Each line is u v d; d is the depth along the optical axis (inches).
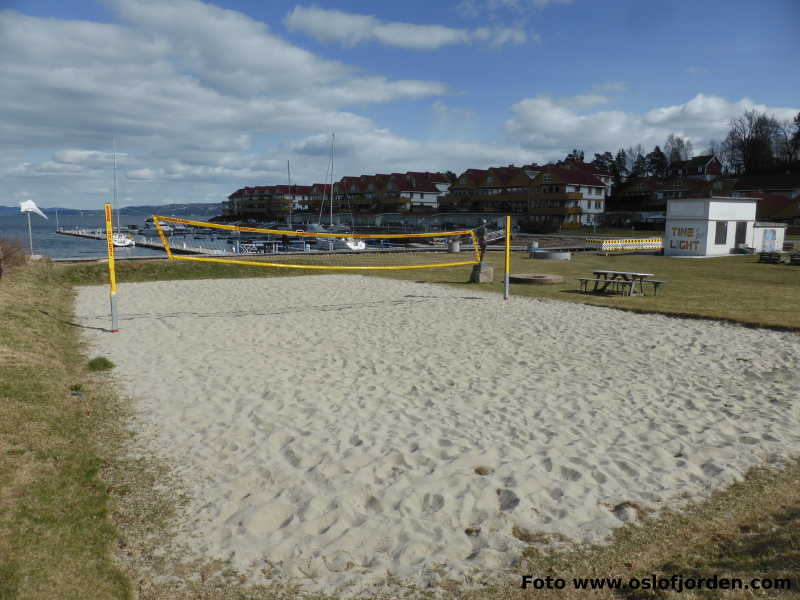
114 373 295.7
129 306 523.2
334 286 677.3
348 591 123.9
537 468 181.3
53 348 333.1
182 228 3676.2
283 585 126.4
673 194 2849.4
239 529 149.2
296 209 4224.9
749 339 370.0
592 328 411.8
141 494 167.8
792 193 2476.6
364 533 146.1
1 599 113.1
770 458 188.7
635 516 152.0
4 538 133.0
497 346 356.2
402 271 870.4
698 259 1087.0
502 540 141.8
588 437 207.9
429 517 153.7
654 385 271.7
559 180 2591.0
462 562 133.4
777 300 535.5
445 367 306.0
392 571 130.8
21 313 398.0
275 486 172.6
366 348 351.3
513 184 2847.0
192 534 147.3
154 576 129.9
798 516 147.8
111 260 404.2
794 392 259.3
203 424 223.3
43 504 152.7
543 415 231.3
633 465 182.5
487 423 222.1
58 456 184.4
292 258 1067.9
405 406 242.5
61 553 132.3
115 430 216.4
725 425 219.0
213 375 291.0
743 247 1184.2
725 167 3533.5
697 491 166.2
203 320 450.3
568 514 153.7
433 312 485.4
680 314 460.8
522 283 697.6
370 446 199.3
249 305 529.3
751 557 127.6
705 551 134.0
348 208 3700.8
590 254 1261.1
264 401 250.2
